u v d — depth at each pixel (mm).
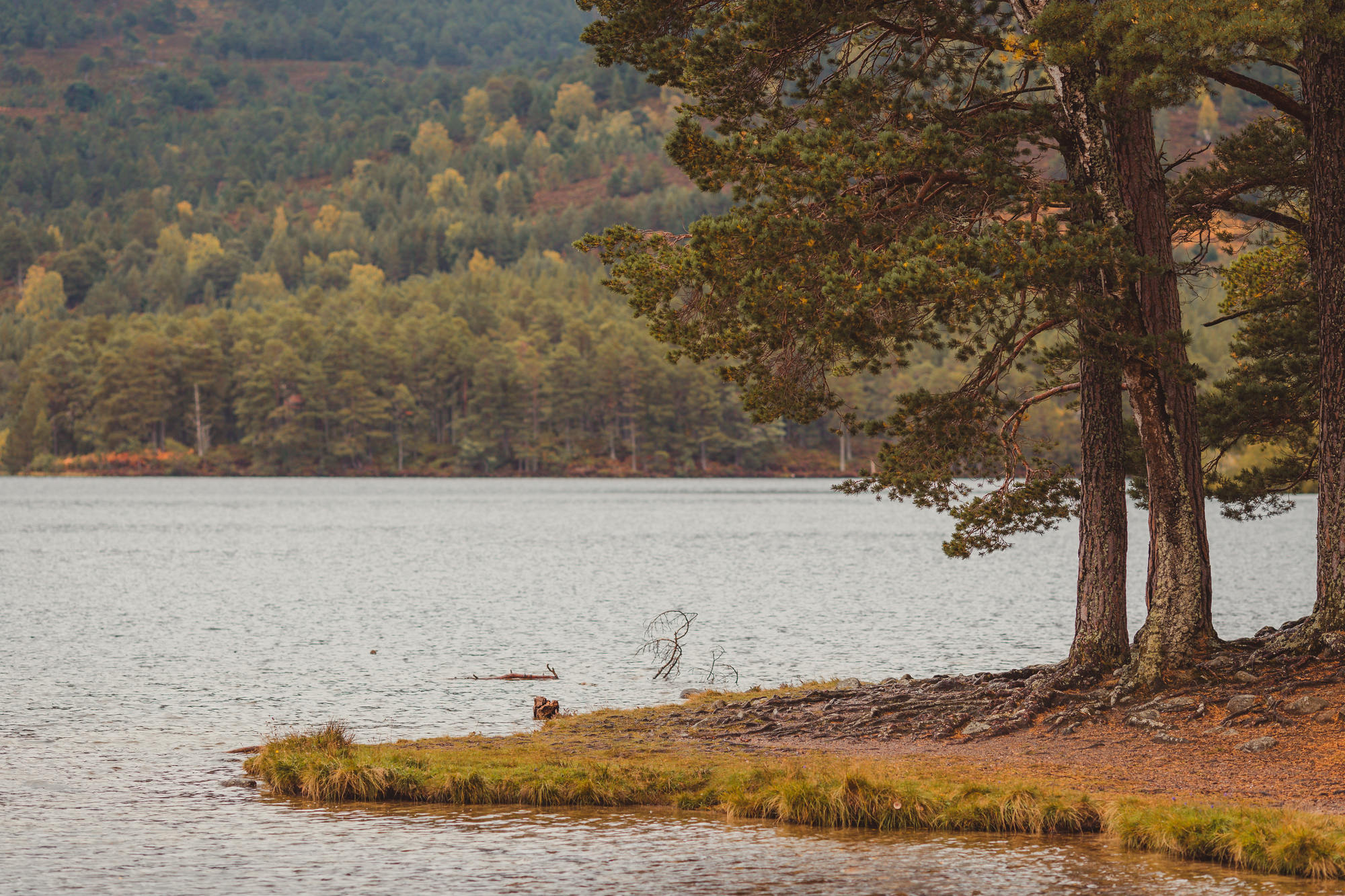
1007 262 25188
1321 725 26156
